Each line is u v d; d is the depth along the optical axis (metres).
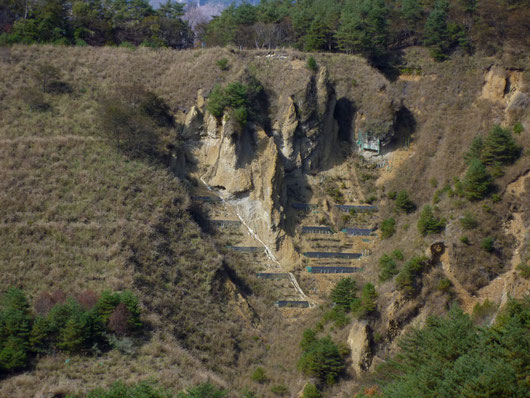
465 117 74.56
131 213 56.88
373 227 67.94
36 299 46.28
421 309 53.25
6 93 68.38
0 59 73.38
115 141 63.78
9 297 44.44
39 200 55.69
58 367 41.25
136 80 73.38
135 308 47.03
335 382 47.50
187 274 55.25
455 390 35.19
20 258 50.00
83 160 61.16
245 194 65.25
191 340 50.41
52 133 64.06
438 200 63.38
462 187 61.62
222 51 75.50
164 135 65.94
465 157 67.12
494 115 73.19
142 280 51.59
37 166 59.41
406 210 67.75
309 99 70.38
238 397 44.75
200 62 74.06
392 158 75.00
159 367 44.00
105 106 65.44
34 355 41.91
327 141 73.19
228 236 62.91
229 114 65.94
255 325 55.47
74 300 45.03
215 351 50.75
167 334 48.22
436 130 74.56
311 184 70.50
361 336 49.56
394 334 51.38
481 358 37.06
